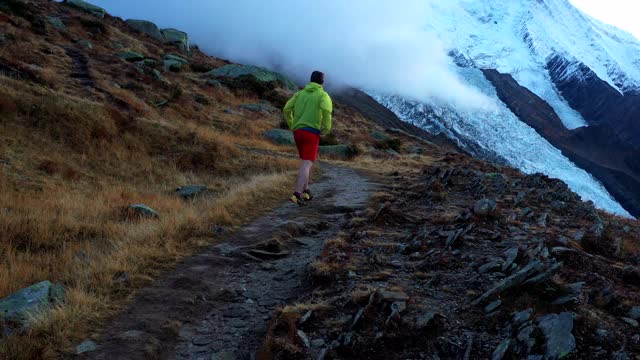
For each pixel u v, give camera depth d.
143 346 4.12
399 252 5.96
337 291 4.85
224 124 24.97
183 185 13.84
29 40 25.88
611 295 4.13
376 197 10.65
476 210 7.31
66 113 14.75
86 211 9.12
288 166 16.58
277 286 5.58
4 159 12.04
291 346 3.69
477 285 4.51
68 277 5.52
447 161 25.00
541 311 3.80
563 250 5.22
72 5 47.00
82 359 3.87
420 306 4.14
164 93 26.50
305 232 7.88
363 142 32.41
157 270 5.86
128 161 14.81
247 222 8.60
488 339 3.55
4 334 4.03
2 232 7.27
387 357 3.48
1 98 13.86
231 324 4.59
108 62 28.83
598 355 3.21
